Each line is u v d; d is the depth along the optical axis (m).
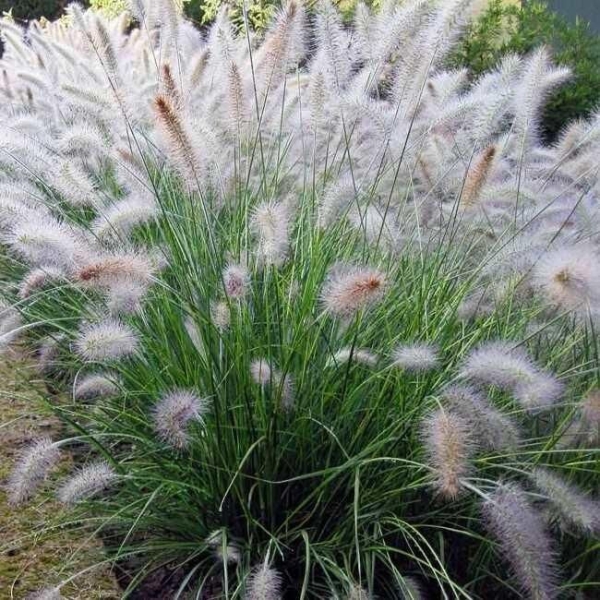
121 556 0.80
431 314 0.97
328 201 1.05
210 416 0.88
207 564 0.87
